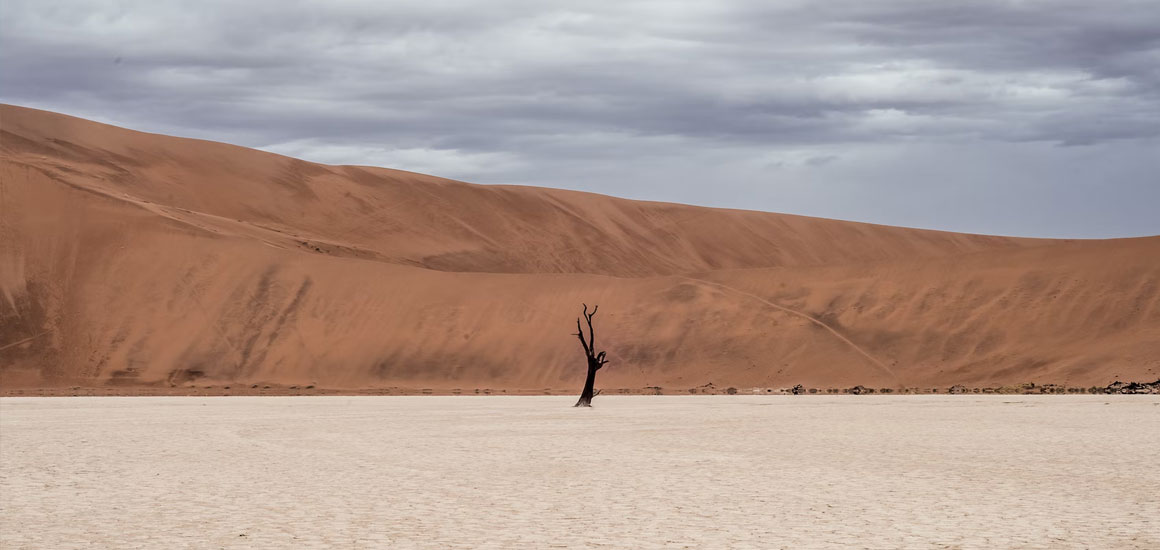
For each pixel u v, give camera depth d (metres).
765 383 76.94
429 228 141.75
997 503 15.29
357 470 20.22
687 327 84.38
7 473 19.88
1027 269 86.94
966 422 34.03
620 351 82.25
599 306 87.81
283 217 136.12
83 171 126.81
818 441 26.56
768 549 11.84
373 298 88.56
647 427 32.72
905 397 60.50
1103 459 21.34
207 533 13.03
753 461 21.59
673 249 152.25
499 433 30.27
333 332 84.88
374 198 145.12
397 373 80.56
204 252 92.62
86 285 88.31
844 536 12.64
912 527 13.25
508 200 151.12
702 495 16.34
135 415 41.25
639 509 14.90
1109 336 77.06
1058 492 16.42
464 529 13.27
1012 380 73.44
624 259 146.88
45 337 82.75
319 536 12.80
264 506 15.32
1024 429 30.36
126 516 14.43
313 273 91.19
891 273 89.88
